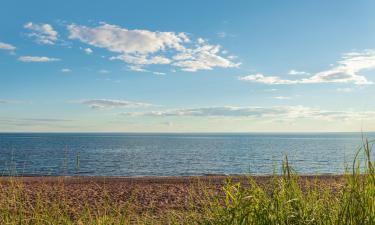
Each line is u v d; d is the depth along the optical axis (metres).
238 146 141.50
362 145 3.89
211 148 122.19
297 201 3.90
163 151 100.38
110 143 177.12
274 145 153.75
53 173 36.12
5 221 4.65
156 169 47.22
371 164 3.89
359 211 3.68
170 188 16.78
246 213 3.67
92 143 171.00
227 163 54.44
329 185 4.58
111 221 5.07
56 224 4.89
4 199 5.07
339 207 3.95
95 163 55.03
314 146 136.12
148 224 5.46
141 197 13.82
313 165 35.59
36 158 60.84
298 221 3.70
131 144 166.25
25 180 19.98
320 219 3.83
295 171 4.22
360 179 3.96
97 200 13.00
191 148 122.25
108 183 20.30
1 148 104.00
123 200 12.95
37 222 4.76
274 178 4.11
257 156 71.31
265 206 3.84
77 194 14.41
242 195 4.01
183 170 45.62
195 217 4.45
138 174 40.81
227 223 3.81
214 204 4.29
